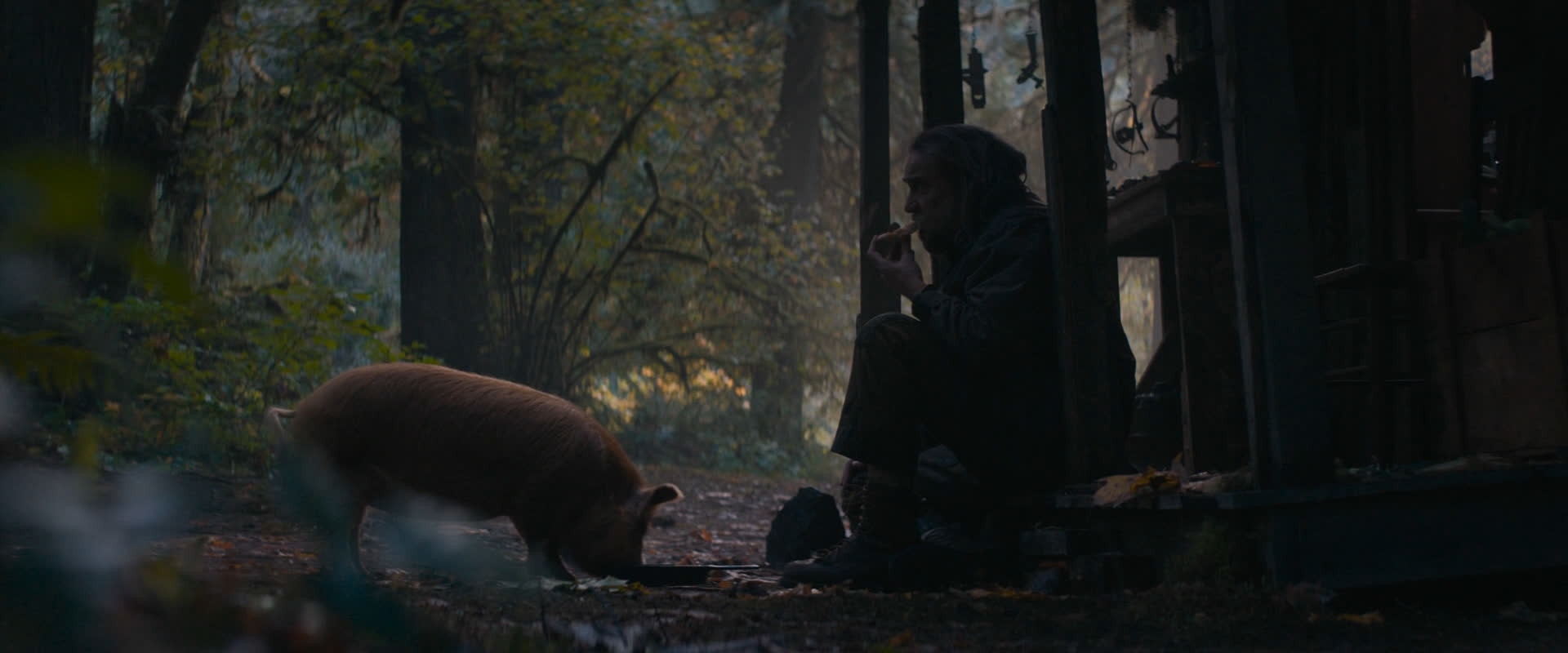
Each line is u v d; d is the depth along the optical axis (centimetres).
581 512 418
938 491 411
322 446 384
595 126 1388
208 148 1240
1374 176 462
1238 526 315
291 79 1316
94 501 55
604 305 1559
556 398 438
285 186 1392
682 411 1673
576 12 1316
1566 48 484
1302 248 320
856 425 388
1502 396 367
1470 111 533
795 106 1838
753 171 1622
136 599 59
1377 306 413
